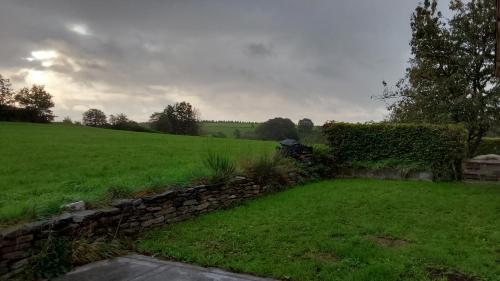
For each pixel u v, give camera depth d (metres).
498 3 10.72
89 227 6.62
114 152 20.94
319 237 7.18
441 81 18.09
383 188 12.14
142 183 9.43
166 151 22.47
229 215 8.98
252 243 6.95
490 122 16.92
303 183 13.46
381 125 15.17
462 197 10.64
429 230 7.61
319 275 5.52
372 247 6.59
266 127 48.19
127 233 7.30
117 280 5.51
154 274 5.71
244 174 10.91
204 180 9.63
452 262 5.85
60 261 5.87
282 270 5.71
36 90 65.25
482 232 7.44
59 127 43.97
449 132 13.90
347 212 9.06
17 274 5.52
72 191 9.91
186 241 7.12
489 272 5.50
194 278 5.55
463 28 18.00
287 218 8.60
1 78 62.25
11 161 16.41
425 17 18.58
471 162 13.80
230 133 68.94
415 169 14.27
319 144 16.11
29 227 5.79
